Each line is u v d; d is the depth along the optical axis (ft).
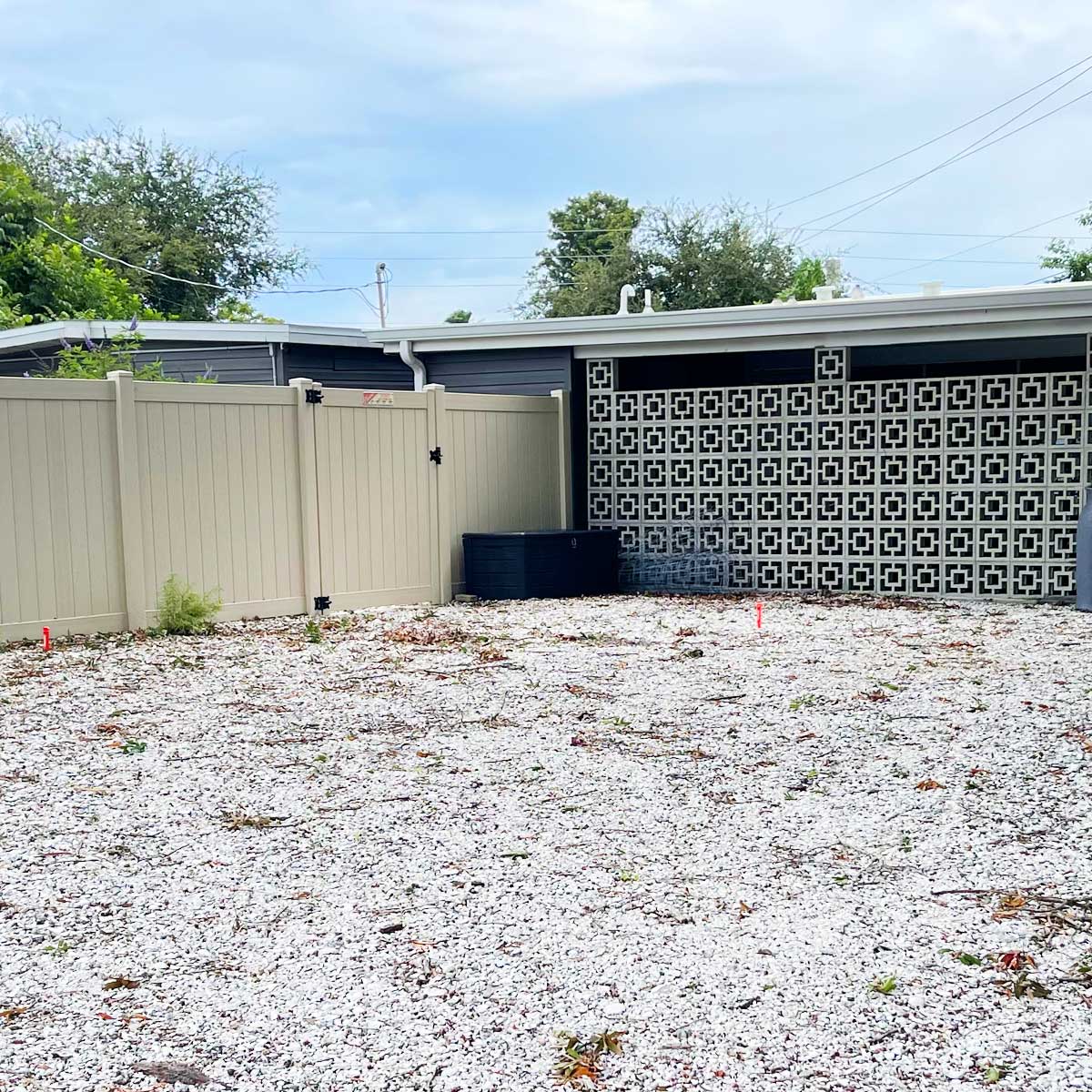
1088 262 101.91
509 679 24.82
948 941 11.43
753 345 40.06
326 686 24.18
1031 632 30.12
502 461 40.75
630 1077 9.08
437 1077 9.11
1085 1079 8.95
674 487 41.81
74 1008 10.30
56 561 29.32
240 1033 9.83
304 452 34.50
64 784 17.20
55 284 82.28
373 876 13.39
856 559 39.24
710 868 13.53
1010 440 36.65
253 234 136.56
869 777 17.11
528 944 11.50
